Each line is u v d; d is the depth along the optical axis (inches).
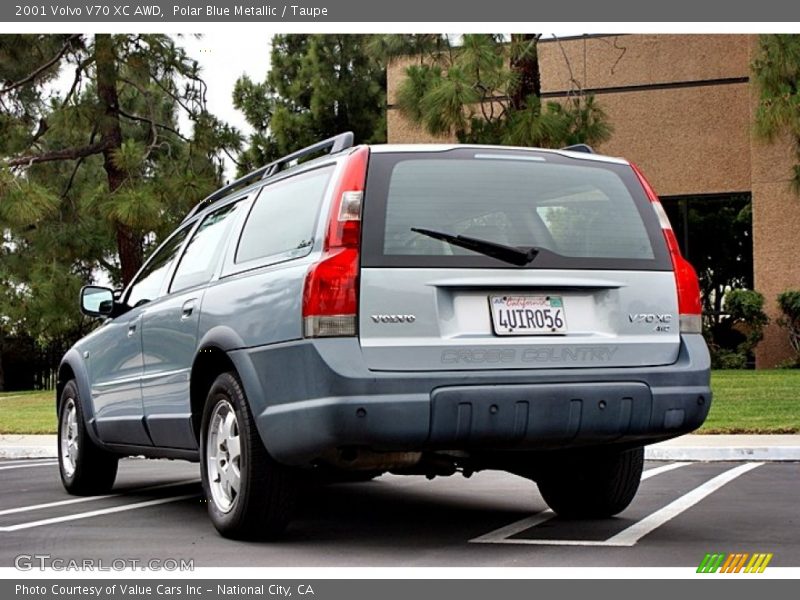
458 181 235.8
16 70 954.7
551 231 239.0
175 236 323.0
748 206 951.0
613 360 235.8
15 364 1323.8
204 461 259.4
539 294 232.8
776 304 885.2
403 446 218.8
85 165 1206.3
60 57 932.0
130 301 332.5
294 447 224.8
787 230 889.5
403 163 233.5
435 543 247.6
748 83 918.4
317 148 254.4
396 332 221.3
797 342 872.9
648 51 973.2
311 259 227.3
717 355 903.1
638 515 287.7
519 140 685.9
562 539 250.2
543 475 277.3
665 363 241.8
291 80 1366.9
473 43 679.1
